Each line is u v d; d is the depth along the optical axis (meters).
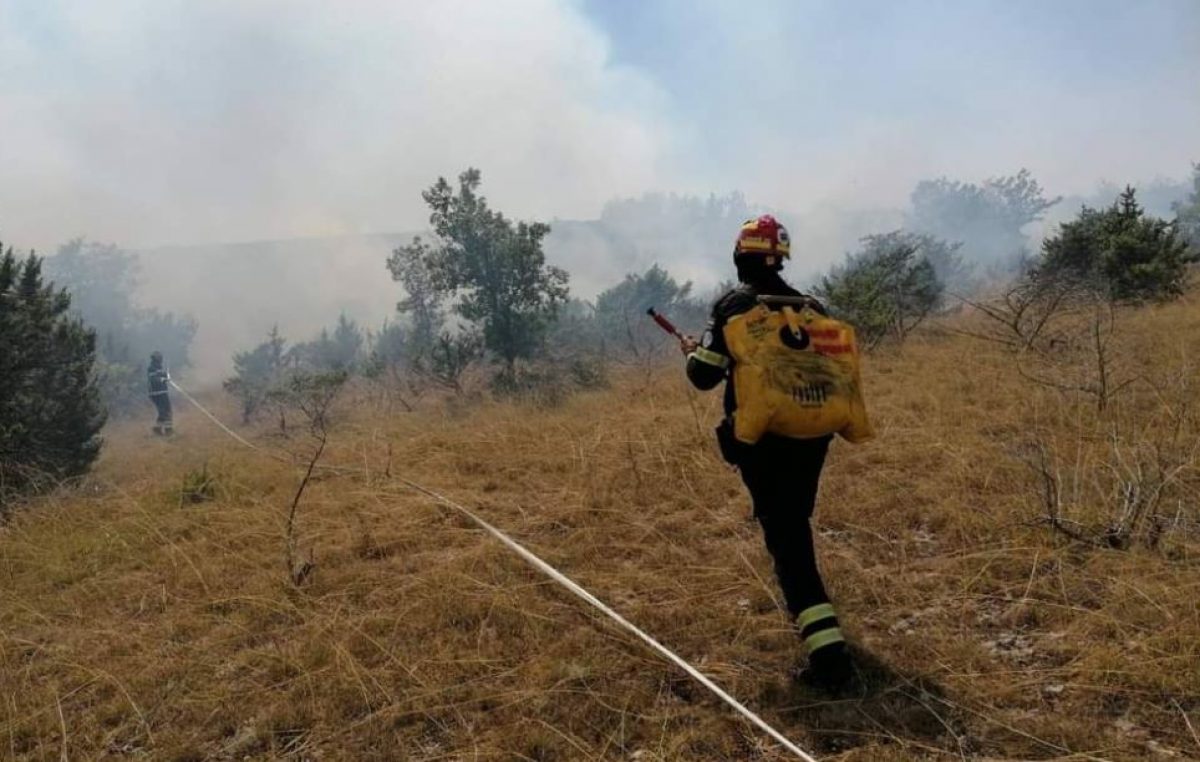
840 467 4.88
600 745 2.62
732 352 2.98
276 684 3.15
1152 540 3.49
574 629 3.38
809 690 2.83
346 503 5.20
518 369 12.55
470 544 4.45
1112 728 2.50
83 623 3.88
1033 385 6.05
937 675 2.85
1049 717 2.56
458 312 13.41
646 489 4.89
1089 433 4.86
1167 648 2.76
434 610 3.58
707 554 4.00
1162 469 3.88
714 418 6.32
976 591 3.39
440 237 13.25
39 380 8.13
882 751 2.46
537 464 5.75
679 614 3.41
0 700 3.17
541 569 3.84
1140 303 9.13
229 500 5.54
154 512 5.47
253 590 3.96
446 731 2.76
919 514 4.14
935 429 5.26
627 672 3.05
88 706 3.15
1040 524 3.74
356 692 3.00
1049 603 3.17
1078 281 9.32
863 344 8.86
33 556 4.82
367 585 3.96
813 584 2.90
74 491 6.55
